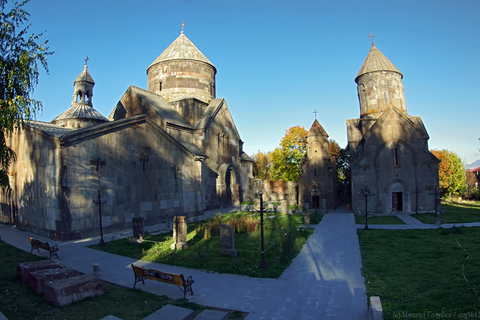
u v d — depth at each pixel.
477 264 10.85
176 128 30.98
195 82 37.75
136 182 22.80
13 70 14.87
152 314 7.30
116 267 12.66
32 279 9.73
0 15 14.93
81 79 28.70
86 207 19.09
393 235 18.55
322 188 34.47
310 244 16.55
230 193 38.03
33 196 20.58
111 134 21.09
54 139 18.12
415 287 9.34
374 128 31.39
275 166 60.12
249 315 8.12
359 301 8.83
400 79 36.56
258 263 12.61
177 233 15.51
